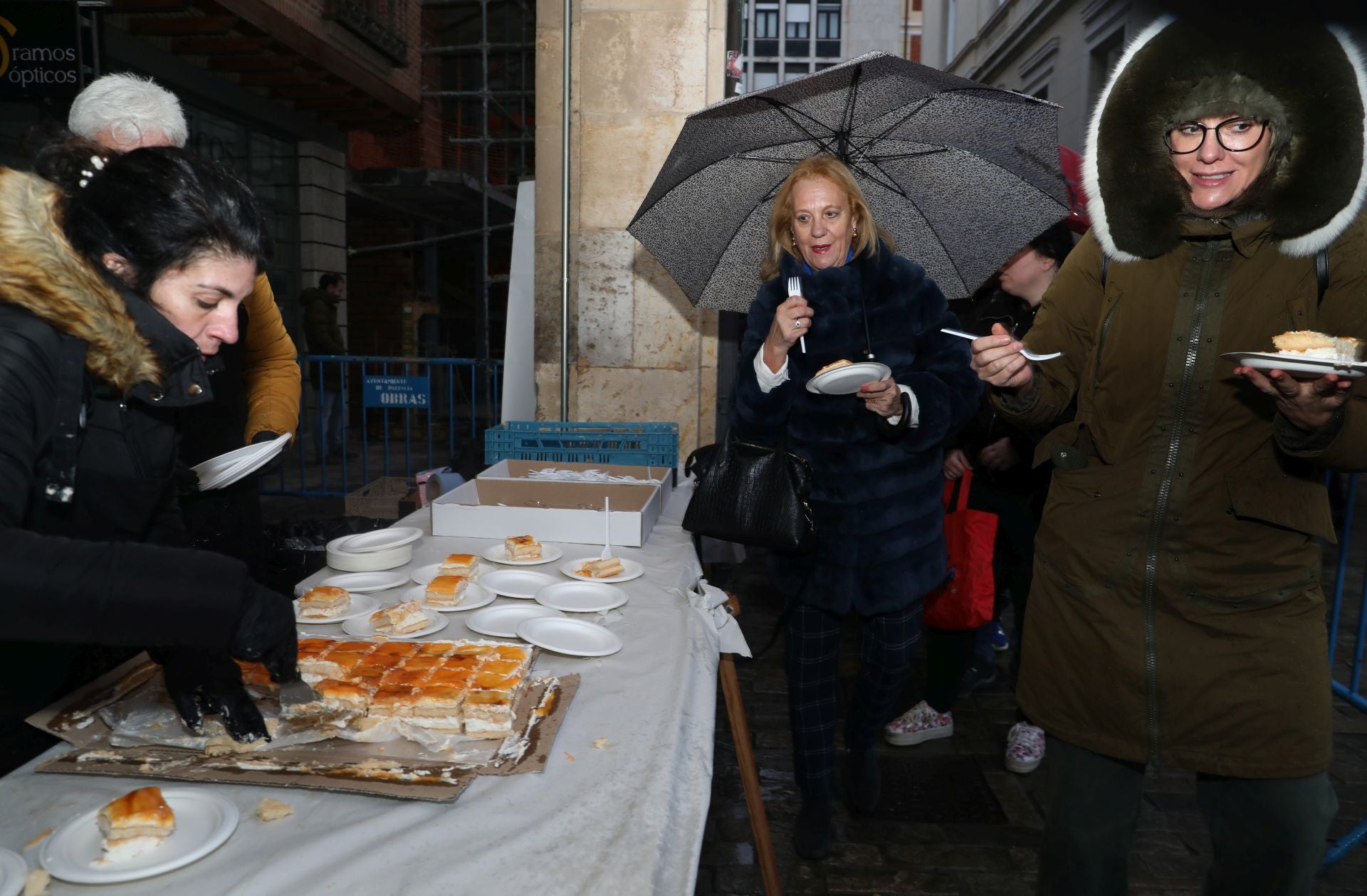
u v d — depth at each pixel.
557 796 1.05
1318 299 1.43
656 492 2.44
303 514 6.40
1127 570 1.54
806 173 2.29
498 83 13.89
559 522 2.23
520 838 0.95
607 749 1.17
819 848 2.43
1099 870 1.65
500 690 1.22
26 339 0.97
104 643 0.92
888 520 2.27
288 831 0.97
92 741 1.14
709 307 3.04
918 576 2.29
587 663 1.45
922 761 3.03
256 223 1.09
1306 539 1.49
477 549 2.17
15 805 1.01
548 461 2.87
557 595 1.76
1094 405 1.60
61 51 4.96
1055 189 2.62
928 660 2.96
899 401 2.12
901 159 2.67
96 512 1.20
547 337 4.11
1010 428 2.71
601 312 4.06
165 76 8.00
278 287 10.22
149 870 0.88
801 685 2.38
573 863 0.91
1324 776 1.50
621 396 4.11
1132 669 1.54
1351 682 2.67
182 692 1.12
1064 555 1.63
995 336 1.64
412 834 0.96
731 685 2.01
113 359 1.02
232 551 2.21
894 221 2.79
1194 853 2.51
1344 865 2.45
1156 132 1.46
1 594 0.86
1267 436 1.46
